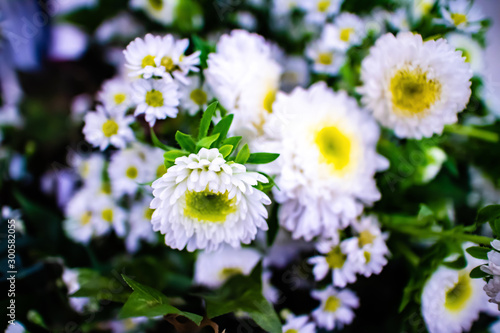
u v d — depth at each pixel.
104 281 0.22
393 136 0.23
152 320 0.23
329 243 0.21
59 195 0.25
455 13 0.22
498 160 0.24
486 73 0.23
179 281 0.22
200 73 0.20
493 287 0.18
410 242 0.23
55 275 0.23
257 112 0.20
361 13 0.24
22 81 0.26
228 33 0.25
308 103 0.21
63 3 0.25
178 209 0.18
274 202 0.21
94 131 0.21
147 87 0.19
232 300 0.21
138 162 0.22
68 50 0.25
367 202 0.22
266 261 0.23
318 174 0.21
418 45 0.20
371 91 0.21
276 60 0.24
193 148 0.18
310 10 0.24
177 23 0.24
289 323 0.22
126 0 0.24
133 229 0.23
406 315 0.21
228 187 0.17
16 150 0.25
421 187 0.23
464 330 0.22
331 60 0.24
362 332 0.23
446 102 0.20
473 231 0.20
